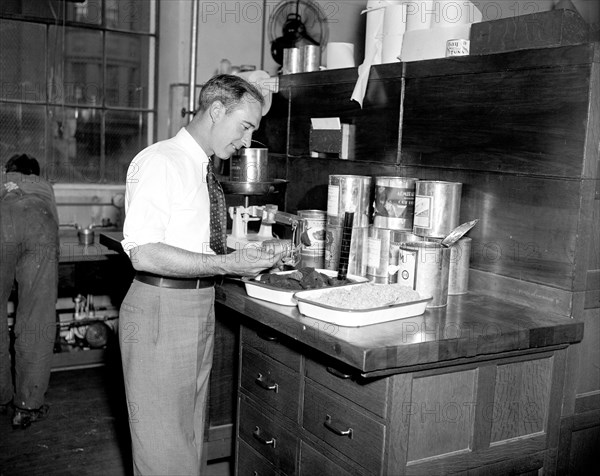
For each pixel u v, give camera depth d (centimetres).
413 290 234
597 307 239
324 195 348
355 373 214
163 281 233
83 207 488
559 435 239
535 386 230
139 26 495
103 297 491
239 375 282
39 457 342
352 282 253
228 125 238
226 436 337
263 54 491
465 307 243
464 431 217
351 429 216
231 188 310
